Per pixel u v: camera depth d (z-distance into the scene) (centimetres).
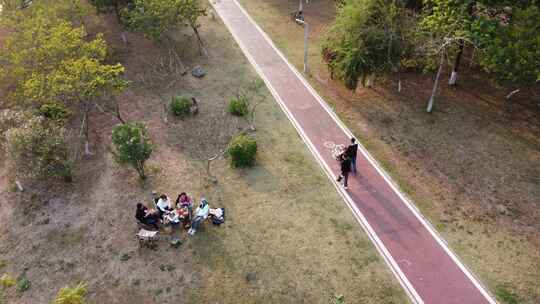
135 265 1638
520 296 1494
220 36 3300
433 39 2244
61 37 2205
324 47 2705
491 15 2220
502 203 1839
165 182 1989
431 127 2280
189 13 2802
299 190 1936
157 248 1695
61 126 2244
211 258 1653
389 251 1656
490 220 1767
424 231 1733
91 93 2058
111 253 1689
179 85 2712
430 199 1873
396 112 2398
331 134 2264
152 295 1537
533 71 1994
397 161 2078
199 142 2230
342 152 1997
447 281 1548
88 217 1842
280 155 2134
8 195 1980
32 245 1742
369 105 2466
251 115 2378
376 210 1827
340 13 2455
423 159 2083
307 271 1595
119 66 2295
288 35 3297
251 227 1769
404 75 2692
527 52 1938
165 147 2198
